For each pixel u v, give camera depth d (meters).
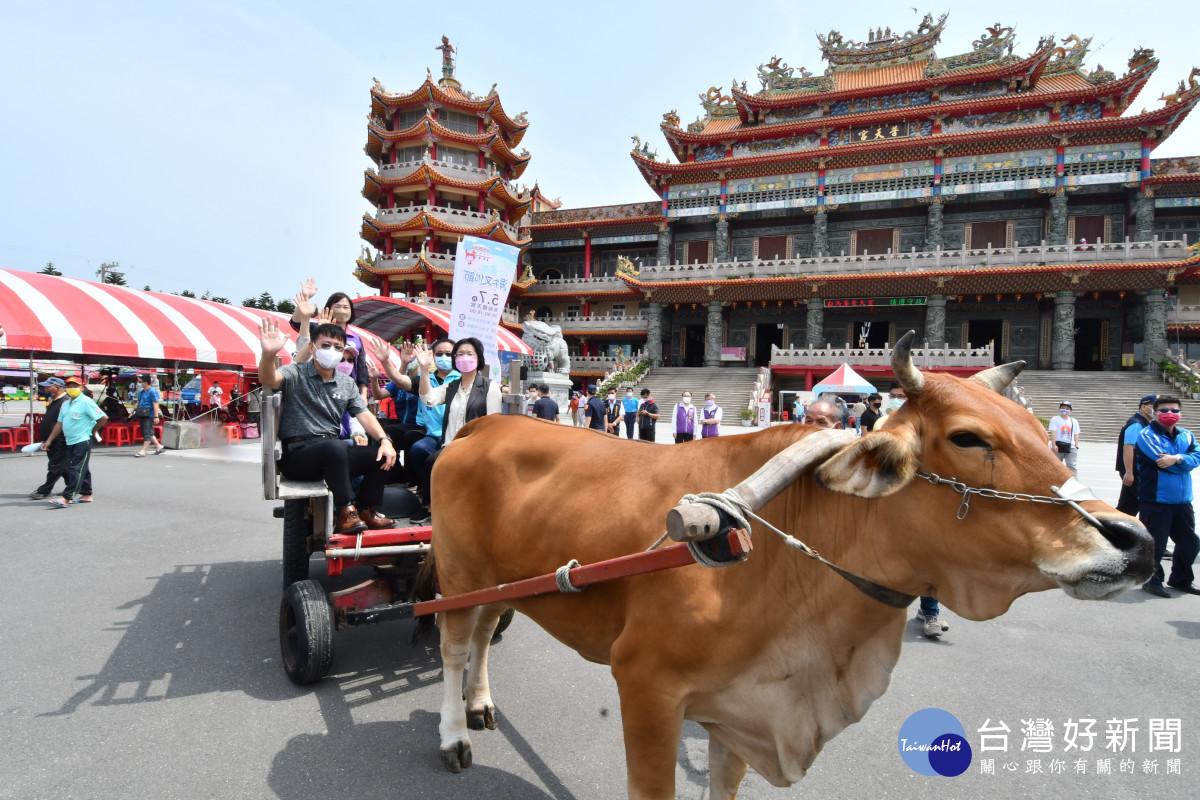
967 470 1.80
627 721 2.25
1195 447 6.85
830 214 41.19
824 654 2.14
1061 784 3.36
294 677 4.13
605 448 2.73
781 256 42.84
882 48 42.00
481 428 3.29
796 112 41.44
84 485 10.52
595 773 3.35
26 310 15.73
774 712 2.14
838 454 1.80
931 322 36.47
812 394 30.80
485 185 43.09
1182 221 36.34
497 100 43.72
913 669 4.84
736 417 32.56
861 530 2.05
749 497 1.85
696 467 2.41
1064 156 35.22
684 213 43.41
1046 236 36.38
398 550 4.04
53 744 3.47
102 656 4.62
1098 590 1.56
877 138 37.59
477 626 3.72
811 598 2.12
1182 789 3.33
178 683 4.23
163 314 18.73
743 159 40.91
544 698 4.22
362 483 4.54
